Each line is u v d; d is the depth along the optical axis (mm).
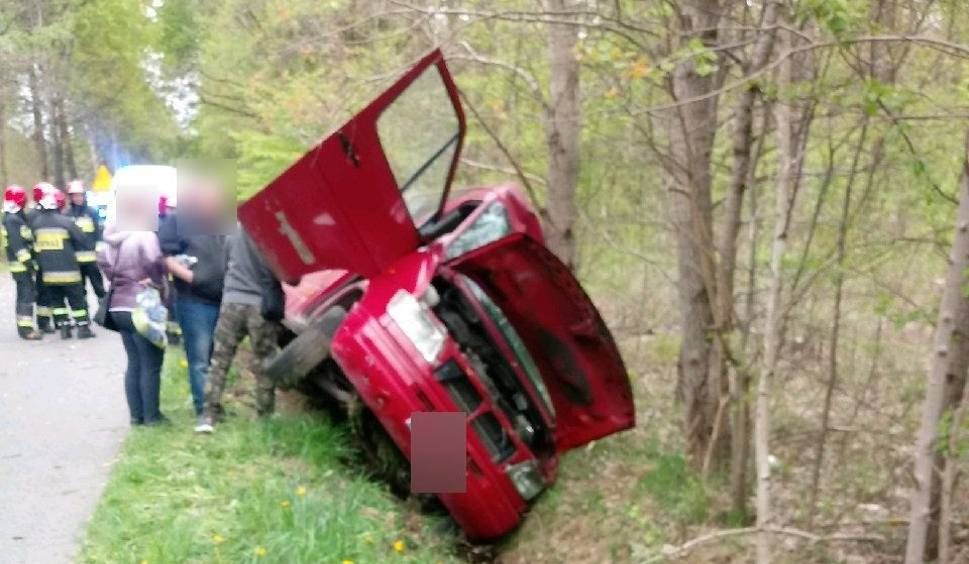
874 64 5695
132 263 7957
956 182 5969
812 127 6664
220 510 6246
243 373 10250
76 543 5855
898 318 5910
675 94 7066
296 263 7324
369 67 9961
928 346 7836
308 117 11047
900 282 6793
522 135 10203
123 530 5891
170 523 5926
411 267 7094
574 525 7328
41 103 34469
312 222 7066
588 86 9062
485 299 7348
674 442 8789
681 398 9180
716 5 6820
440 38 8805
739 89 6051
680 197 7605
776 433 7609
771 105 6113
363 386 6793
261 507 6137
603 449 8656
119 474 6812
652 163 8672
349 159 6809
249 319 7984
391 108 6820
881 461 7477
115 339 12977
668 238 10266
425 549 6582
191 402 9133
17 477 7020
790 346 8453
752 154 7160
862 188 6828
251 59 13445
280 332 8602
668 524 7172
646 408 9641
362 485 7066
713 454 7613
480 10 8258
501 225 8008
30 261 12836
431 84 6797
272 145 11625
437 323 6832
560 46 8711
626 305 11508
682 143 7332
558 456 7672
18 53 27562
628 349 11250
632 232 10258
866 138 6410
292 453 7559
